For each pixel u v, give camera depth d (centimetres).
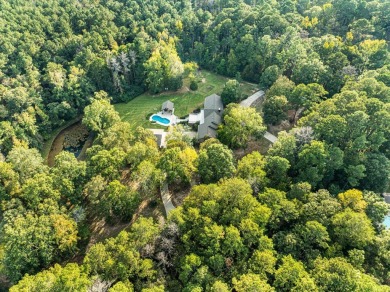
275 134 8494
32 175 6756
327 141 6475
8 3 11369
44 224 5347
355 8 10981
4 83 9381
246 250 4753
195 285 4294
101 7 12056
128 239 4975
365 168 6053
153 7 12988
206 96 10838
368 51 9119
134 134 8188
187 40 12912
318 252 4734
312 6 12656
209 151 6359
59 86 9888
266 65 10756
